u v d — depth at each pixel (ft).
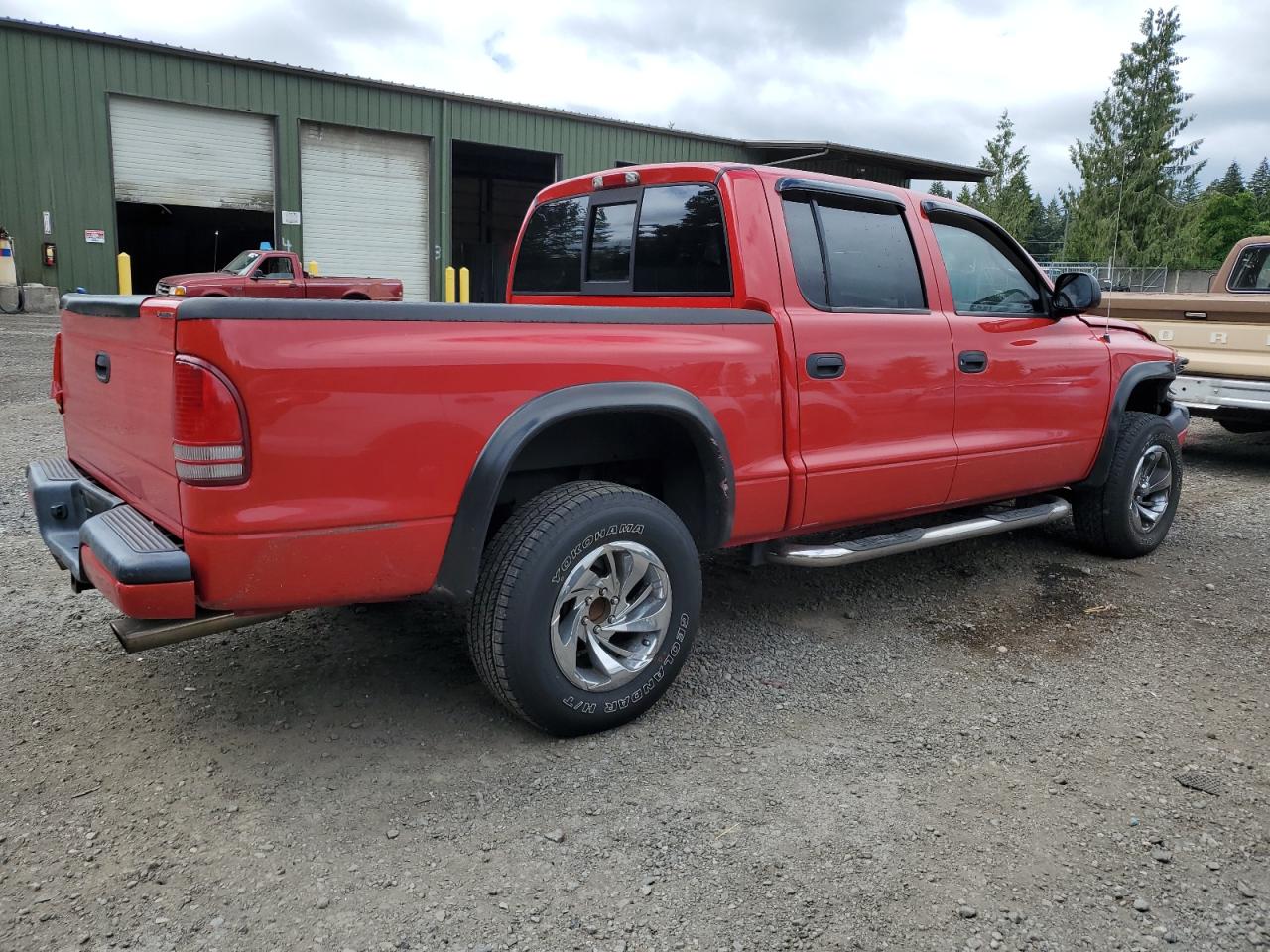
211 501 7.75
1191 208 100.73
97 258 66.44
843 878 7.76
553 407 9.25
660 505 10.16
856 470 12.16
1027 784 9.30
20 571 14.69
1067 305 14.80
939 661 12.34
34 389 32.01
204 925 7.06
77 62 63.77
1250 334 24.00
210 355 7.62
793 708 10.87
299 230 74.28
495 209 106.73
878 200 12.92
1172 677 11.99
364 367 8.25
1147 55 98.94
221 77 68.80
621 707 10.07
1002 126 151.84
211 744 9.71
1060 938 7.12
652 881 7.68
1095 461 16.12
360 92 74.64
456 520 8.91
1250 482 24.50
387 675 11.43
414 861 7.88
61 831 8.17
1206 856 8.20
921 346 12.82
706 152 93.86
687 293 12.17
